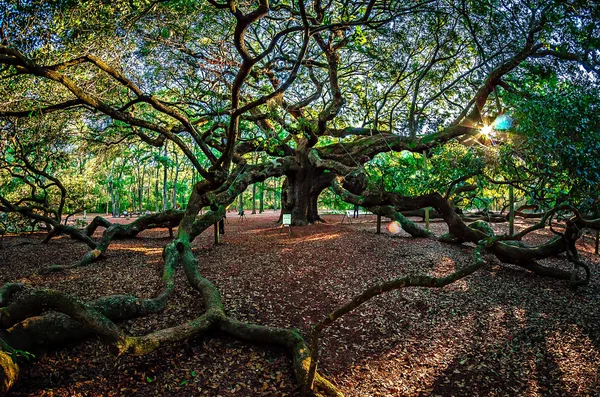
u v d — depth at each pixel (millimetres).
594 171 8266
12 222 19906
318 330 4723
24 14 7145
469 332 7547
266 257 11422
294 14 8625
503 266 11758
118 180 43406
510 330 7641
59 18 7449
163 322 7129
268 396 5434
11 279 9445
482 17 11844
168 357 6129
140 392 5395
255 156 23016
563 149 8367
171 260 9633
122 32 8422
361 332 7379
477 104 14992
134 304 7027
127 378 5621
